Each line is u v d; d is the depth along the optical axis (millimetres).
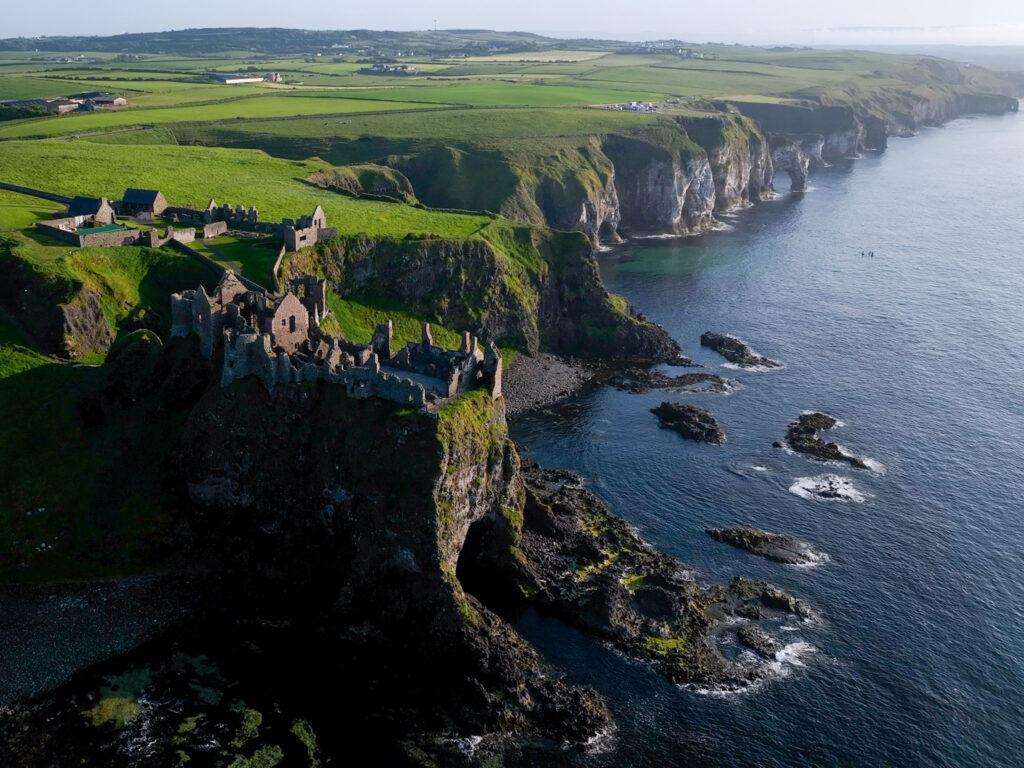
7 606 86938
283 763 73125
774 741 78000
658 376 157000
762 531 108562
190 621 88312
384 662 85438
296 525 97312
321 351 100938
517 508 102812
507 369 158375
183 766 71750
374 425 93500
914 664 86875
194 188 183250
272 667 83500
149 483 100312
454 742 77000
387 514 90625
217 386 99750
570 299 178625
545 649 88125
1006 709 81688
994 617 93500
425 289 161250
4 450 100062
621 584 96562
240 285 108375
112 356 110750
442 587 88438
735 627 91688
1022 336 177250
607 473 122250
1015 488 118688
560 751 76500
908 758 76562
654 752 76688
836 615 93750
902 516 112000
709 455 127250
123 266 135000
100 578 91562
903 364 163000
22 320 120062
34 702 77250
